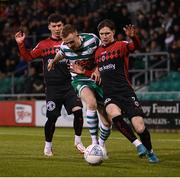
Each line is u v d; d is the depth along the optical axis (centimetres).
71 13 5394
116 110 1881
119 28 4716
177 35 4534
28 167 1772
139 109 1894
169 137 3309
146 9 5453
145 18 4850
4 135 3441
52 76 2177
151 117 3884
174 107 3781
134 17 5388
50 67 2105
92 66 2039
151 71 4466
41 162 1919
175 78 4359
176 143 2822
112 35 1916
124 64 1919
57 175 1597
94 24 4825
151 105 3888
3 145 2692
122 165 1831
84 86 2030
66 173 1634
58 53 2073
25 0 5881
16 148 2520
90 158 1809
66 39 1995
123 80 1911
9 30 5484
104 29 1902
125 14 4778
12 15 5675
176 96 4009
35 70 4769
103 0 5353
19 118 4581
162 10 4822
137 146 1844
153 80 4450
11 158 2061
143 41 4716
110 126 2033
